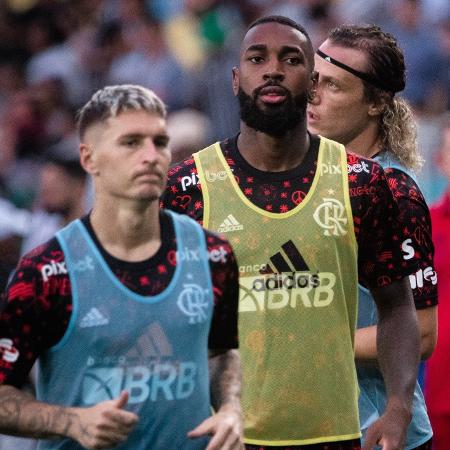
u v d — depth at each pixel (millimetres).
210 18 27234
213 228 9852
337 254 9773
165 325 8055
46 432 7828
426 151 21703
